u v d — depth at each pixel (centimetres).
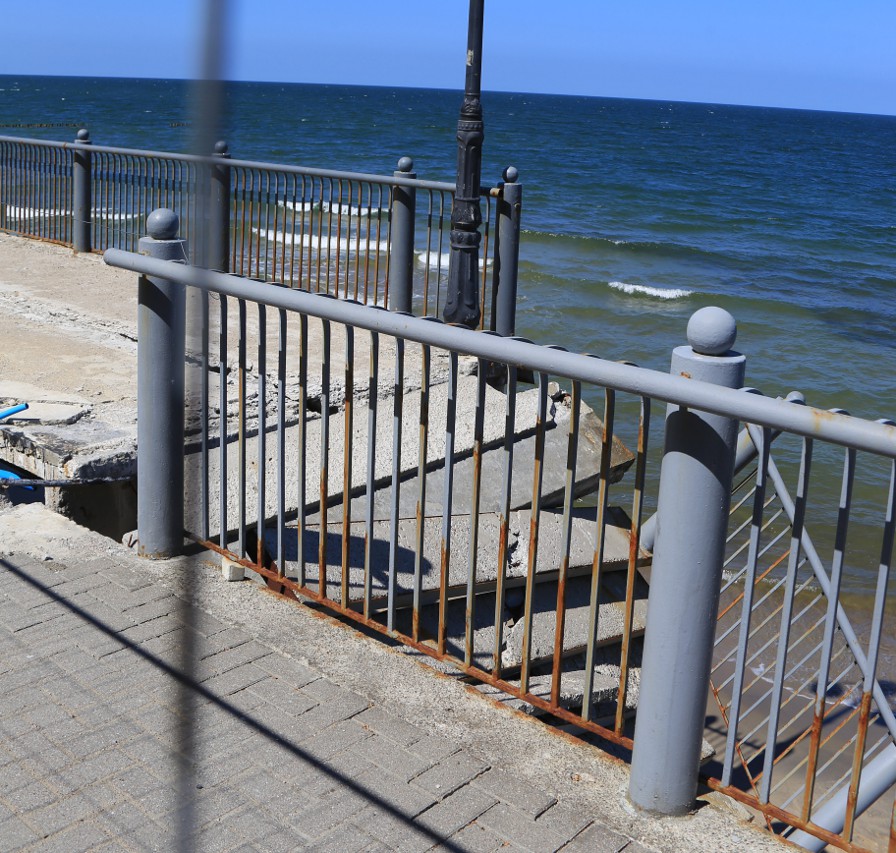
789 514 378
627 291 2769
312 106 15300
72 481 495
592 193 5625
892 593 983
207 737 301
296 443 548
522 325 2291
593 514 538
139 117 11031
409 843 262
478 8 730
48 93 18412
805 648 736
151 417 401
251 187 867
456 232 763
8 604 373
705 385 242
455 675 396
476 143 741
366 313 318
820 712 262
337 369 702
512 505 521
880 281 3381
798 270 3531
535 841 264
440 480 529
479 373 304
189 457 422
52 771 285
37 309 880
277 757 293
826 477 1280
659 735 270
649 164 7788
